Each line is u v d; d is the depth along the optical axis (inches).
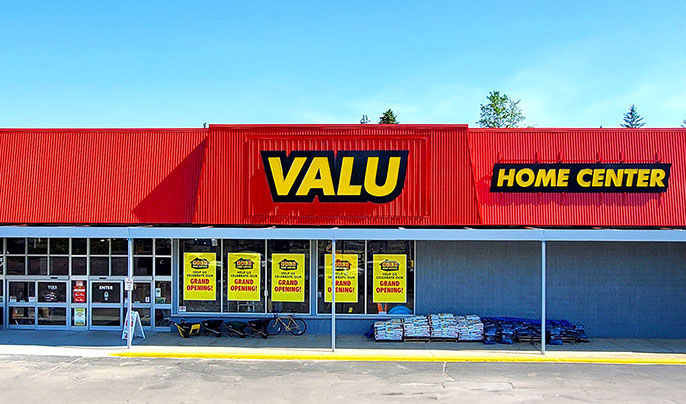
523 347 660.1
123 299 755.4
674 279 715.4
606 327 716.7
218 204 720.3
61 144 767.1
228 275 734.5
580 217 715.4
